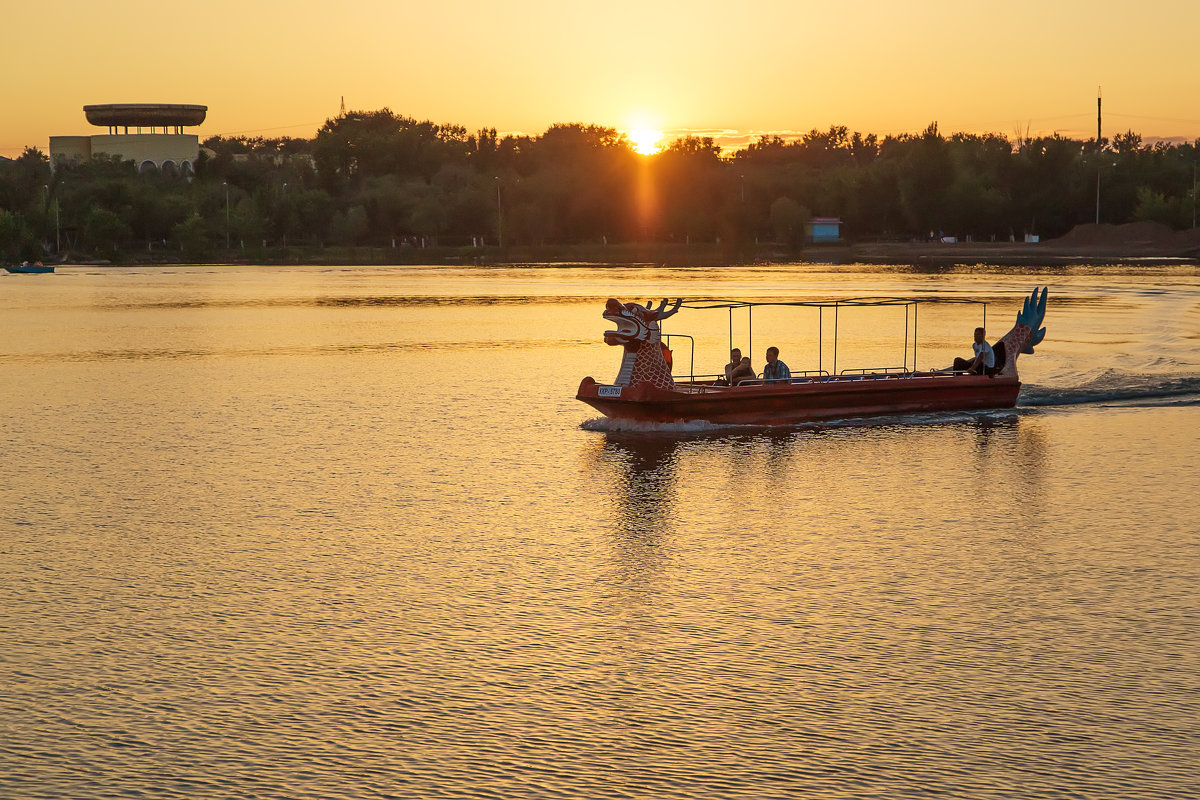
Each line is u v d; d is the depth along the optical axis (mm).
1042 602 13289
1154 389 29219
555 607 13164
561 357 38438
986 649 11867
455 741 9867
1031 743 9828
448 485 19328
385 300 69562
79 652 11773
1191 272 98375
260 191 173500
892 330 46750
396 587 13883
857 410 25750
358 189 194875
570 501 18219
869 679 11117
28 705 10539
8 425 25219
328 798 8930
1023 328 27500
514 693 10797
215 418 26125
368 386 31344
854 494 18625
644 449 22297
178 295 77062
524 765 9445
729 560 14984
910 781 9203
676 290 75750
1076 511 17406
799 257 144125
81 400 28953
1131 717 10305
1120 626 12508
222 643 12031
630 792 9031
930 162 165250
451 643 12047
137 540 15898
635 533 16312
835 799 8930
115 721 10234
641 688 10922
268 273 115875
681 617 12828
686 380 28531
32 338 46062
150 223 170125
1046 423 25156
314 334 47281
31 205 163125
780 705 10555
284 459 21453
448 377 33219
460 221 181375
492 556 15195
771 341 42531
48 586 13883
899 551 15336
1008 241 164750
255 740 9867
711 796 8977
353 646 11953
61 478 19844
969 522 16797
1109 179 163125
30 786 9102
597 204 181250
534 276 100688
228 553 15305
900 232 176375
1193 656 11664
